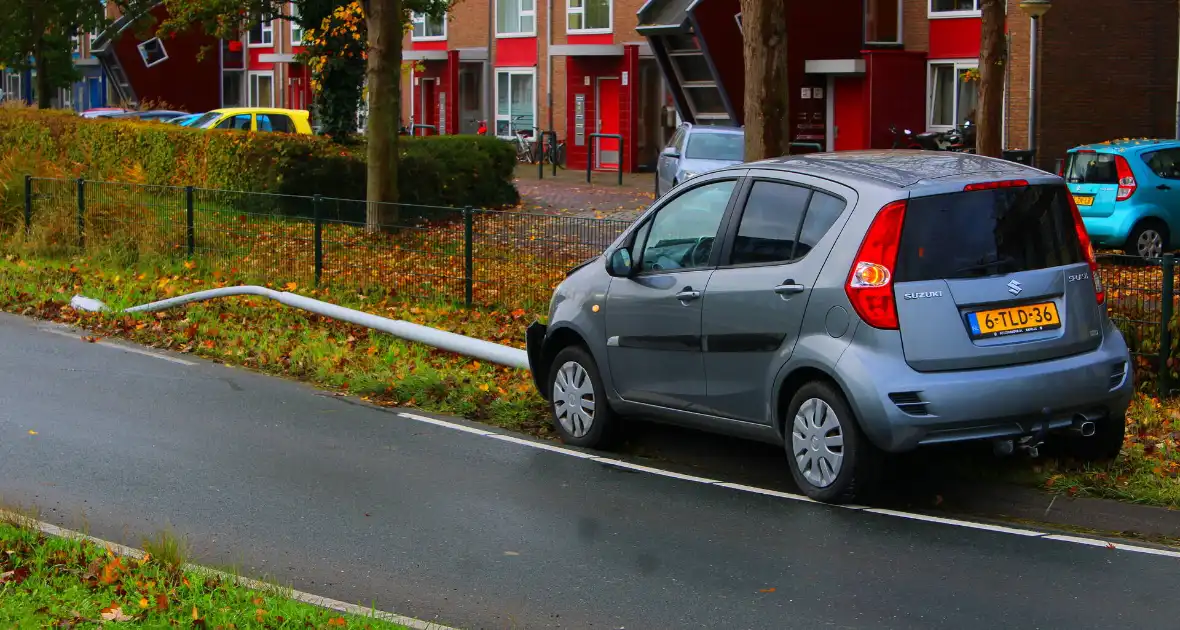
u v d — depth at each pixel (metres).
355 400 10.25
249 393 10.45
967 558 6.25
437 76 42.78
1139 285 9.29
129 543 6.56
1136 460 7.53
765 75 12.92
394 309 13.59
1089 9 27.97
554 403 8.85
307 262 15.08
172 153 22.94
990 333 6.80
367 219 14.41
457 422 9.50
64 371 11.23
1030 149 27.73
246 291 13.41
